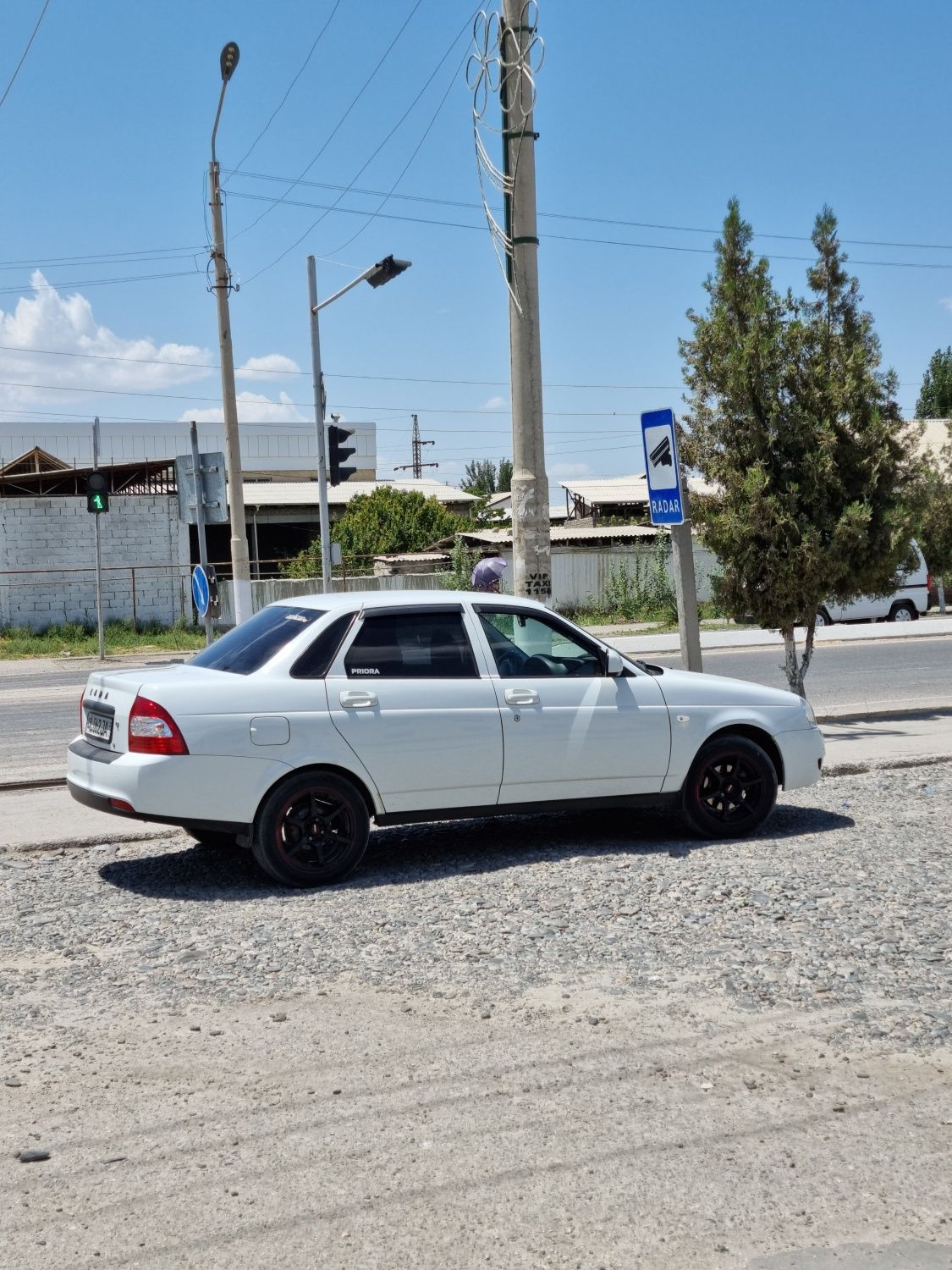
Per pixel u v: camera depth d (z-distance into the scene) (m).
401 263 19.80
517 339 10.63
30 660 28.88
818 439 12.49
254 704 7.09
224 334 22.88
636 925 6.23
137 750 6.97
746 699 8.44
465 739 7.54
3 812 9.44
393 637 7.57
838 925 6.11
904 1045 4.64
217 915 6.64
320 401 22.12
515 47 10.45
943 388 63.25
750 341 12.44
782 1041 4.70
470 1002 5.20
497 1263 3.24
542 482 10.67
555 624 8.06
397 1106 4.19
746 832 8.38
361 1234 3.39
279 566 49.06
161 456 61.38
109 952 6.03
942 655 23.83
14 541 33.19
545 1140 3.92
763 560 12.67
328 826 7.28
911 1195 3.57
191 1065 4.59
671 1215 3.46
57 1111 4.22
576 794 7.91
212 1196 3.60
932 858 7.45
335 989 5.41
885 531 12.70
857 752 11.27
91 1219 3.49
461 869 7.59
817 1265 3.23
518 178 10.57
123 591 34.16
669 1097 4.22
